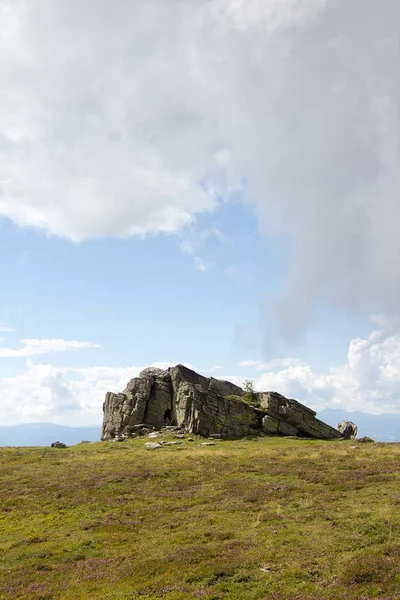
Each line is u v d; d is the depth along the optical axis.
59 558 26.77
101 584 22.50
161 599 20.09
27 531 32.22
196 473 47.81
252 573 21.66
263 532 27.14
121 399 93.50
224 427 84.31
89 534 30.72
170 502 37.19
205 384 100.44
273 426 87.69
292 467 47.28
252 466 49.66
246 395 96.31
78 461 57.72
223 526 29.48
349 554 22.70
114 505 37.12
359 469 43.25
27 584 23.23
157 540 28.16
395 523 25.86
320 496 34.12
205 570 22.39
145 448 69.62
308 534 25.95
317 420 91.56
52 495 40.78
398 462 45.34
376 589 18.61
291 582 20.36
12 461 58.56
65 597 21.33
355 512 28.81
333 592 18.77
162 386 94.38
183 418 86.75
